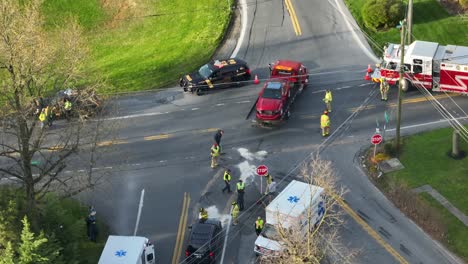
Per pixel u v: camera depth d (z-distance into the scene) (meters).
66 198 39.62
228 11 61.12
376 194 40.44
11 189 36.75
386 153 43.09
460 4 57.72
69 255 34.28
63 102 44.41
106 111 47.34
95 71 55.81
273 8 61.38
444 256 35.91
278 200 36.31
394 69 49.16
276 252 34.44
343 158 43.47
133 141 46.56
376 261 35.72
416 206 38.91
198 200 40.94
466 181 40.28
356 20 58.53
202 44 57.34
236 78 51.62
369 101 48.88
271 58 54.84
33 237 31.23
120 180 42.97
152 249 35.66
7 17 34.38
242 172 42.84
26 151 35.56
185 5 63.19
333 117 47.38
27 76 34.97
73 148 37.41
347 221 38.47
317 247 34.94
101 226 39.28
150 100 51.25
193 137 46.53
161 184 42.47
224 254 36.88
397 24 56.78
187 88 51.38
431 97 48.91
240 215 39.47
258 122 46.78
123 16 63.50
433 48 48.88
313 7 60.94
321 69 52.97
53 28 62.12
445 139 44.12
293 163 43.22
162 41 59.47
